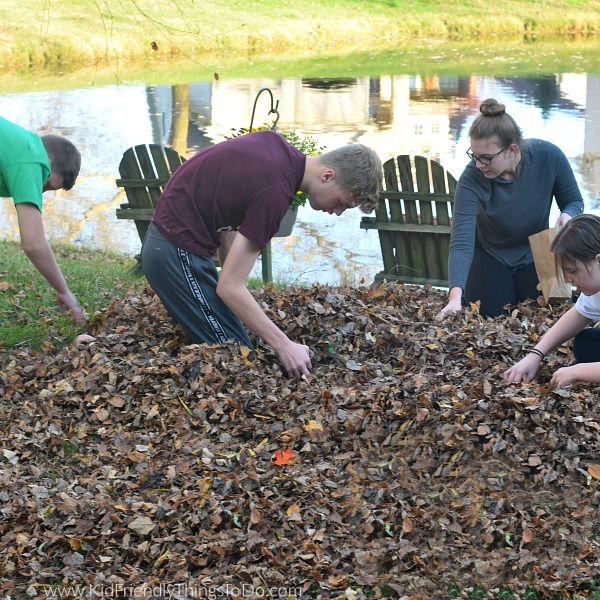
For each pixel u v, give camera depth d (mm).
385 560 3092
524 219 5051
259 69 20859
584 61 21547
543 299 5043
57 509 3389
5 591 3045
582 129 12969
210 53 23734
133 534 3271
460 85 17859
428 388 3922
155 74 20062
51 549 3219
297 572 3051
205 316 4391
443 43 26375
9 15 23422
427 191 6660
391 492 3426
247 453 3705
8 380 4469
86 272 6602
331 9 29031
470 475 3449
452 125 13781
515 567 2996
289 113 15109
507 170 4902
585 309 3861
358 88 17766
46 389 4324
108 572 3121
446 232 6637
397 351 4488
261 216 4027
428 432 3652
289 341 4195
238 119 14703
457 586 2965
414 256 6883
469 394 3828
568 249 3598
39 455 3857
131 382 4219
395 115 14742
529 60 21922
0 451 3832
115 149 12594
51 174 4484
